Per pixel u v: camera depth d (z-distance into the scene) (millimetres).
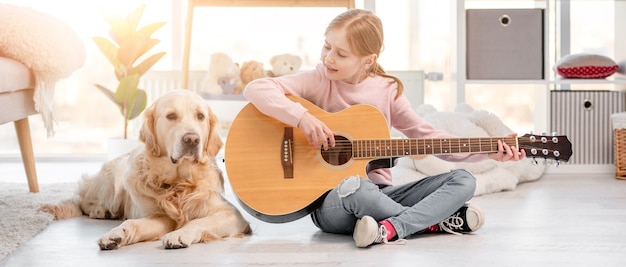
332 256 1884
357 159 2133
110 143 3654
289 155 2115
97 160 4410
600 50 4176
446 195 2078
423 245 2006
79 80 4516
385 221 2008
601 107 3699
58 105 4516
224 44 4449
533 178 3445
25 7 2906
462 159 2229
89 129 4551
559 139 2148
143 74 4102
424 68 4461
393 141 2127
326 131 2062
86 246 2025
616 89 3922
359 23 2135
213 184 2164
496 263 1812
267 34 4441
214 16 4422
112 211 2453
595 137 3705
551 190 3150
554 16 4242
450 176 2133
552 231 2217
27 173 2975
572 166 3717
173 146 2043
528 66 3594
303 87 2227
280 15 4438
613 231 2223
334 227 2119
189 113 2084
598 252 1938
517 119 4457
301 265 1792
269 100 2105
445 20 4379
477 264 1801
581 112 3693
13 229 2195
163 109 2084
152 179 2119
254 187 2098
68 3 4406
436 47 4414
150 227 2059
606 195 2988
